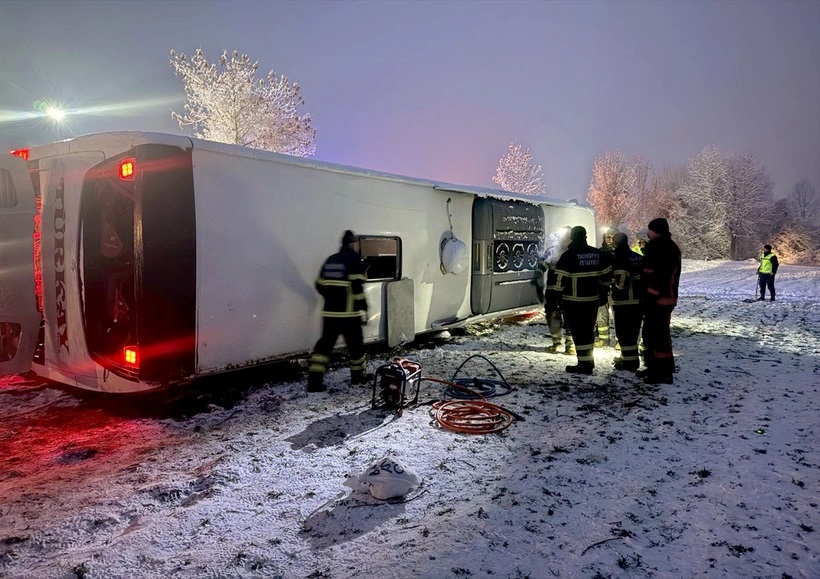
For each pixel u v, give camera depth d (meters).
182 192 4.79
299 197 5.91
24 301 4.93
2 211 4.79
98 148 4.93
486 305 8.77
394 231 7.16
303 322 6.05
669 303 6.11
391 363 5.30
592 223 12.47
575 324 6.70
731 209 46.16
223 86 21.41
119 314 5.25
